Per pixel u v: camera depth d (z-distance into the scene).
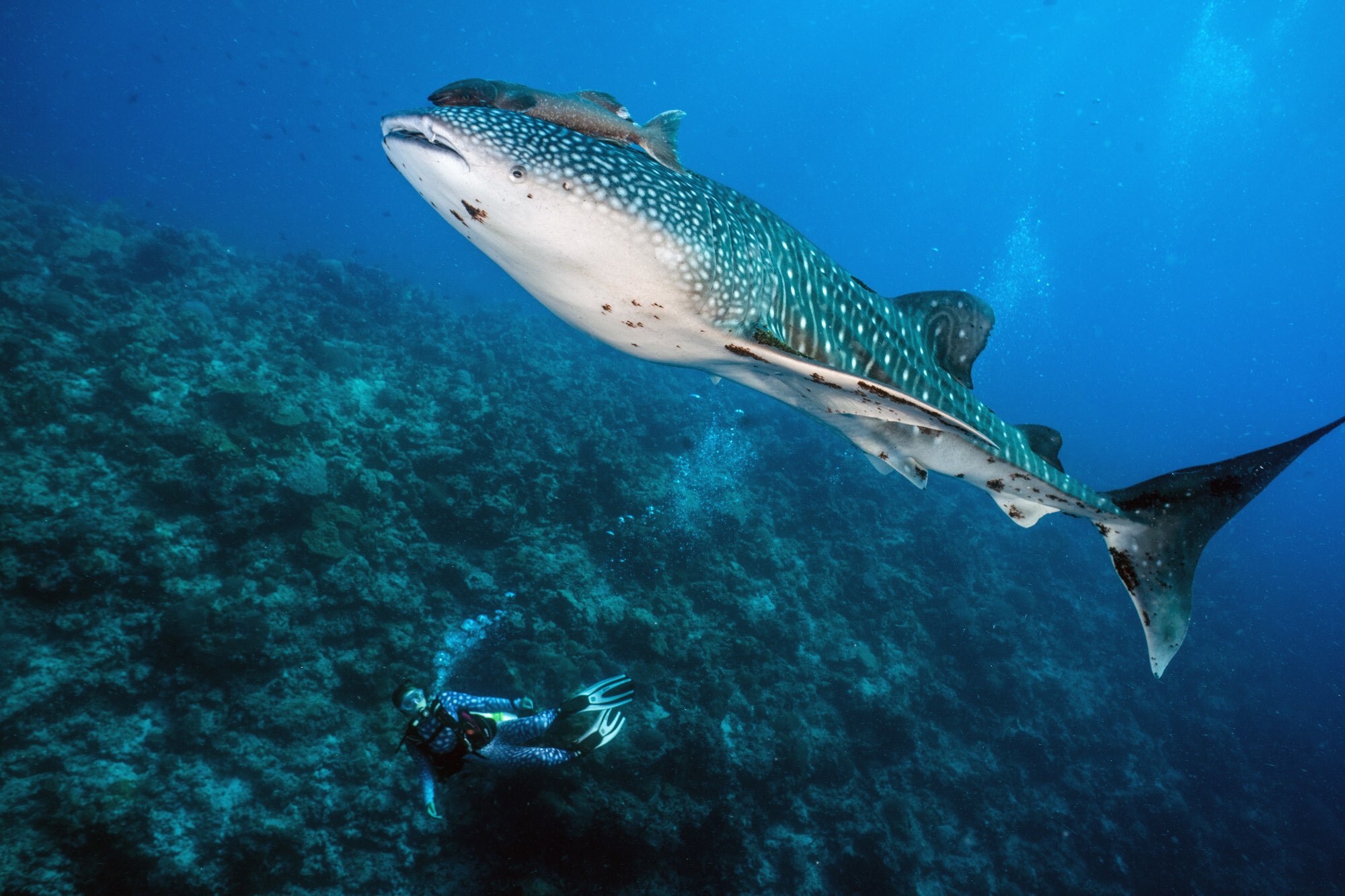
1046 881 11.95
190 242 19.69
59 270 13.05
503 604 10.02
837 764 11.28
